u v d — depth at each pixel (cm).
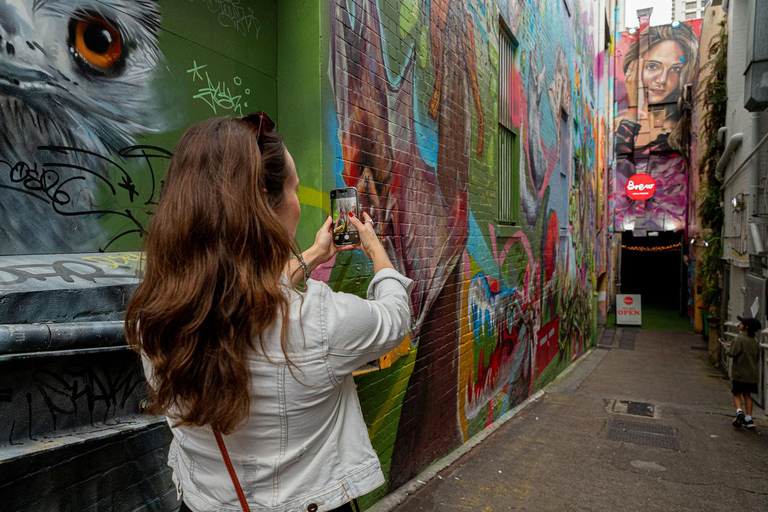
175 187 91
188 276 84
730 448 604
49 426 164
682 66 2381
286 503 93
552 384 970
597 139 1778
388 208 385
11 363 154
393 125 394
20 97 191
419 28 434
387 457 392
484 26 589
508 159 720
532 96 807
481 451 536
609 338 1862
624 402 820
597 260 1795
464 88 534
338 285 329
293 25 317
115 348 175
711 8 1720
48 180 200
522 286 766
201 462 98
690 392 989
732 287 1141
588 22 1462
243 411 86
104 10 221
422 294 440
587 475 495
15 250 188
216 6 279
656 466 532
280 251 91
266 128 108
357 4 347
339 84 329
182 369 82
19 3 191
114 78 226
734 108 1101
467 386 554
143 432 188
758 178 903
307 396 92
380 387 376
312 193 312
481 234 589
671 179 2422
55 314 165
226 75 284
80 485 166
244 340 85
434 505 400
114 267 201
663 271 3198
